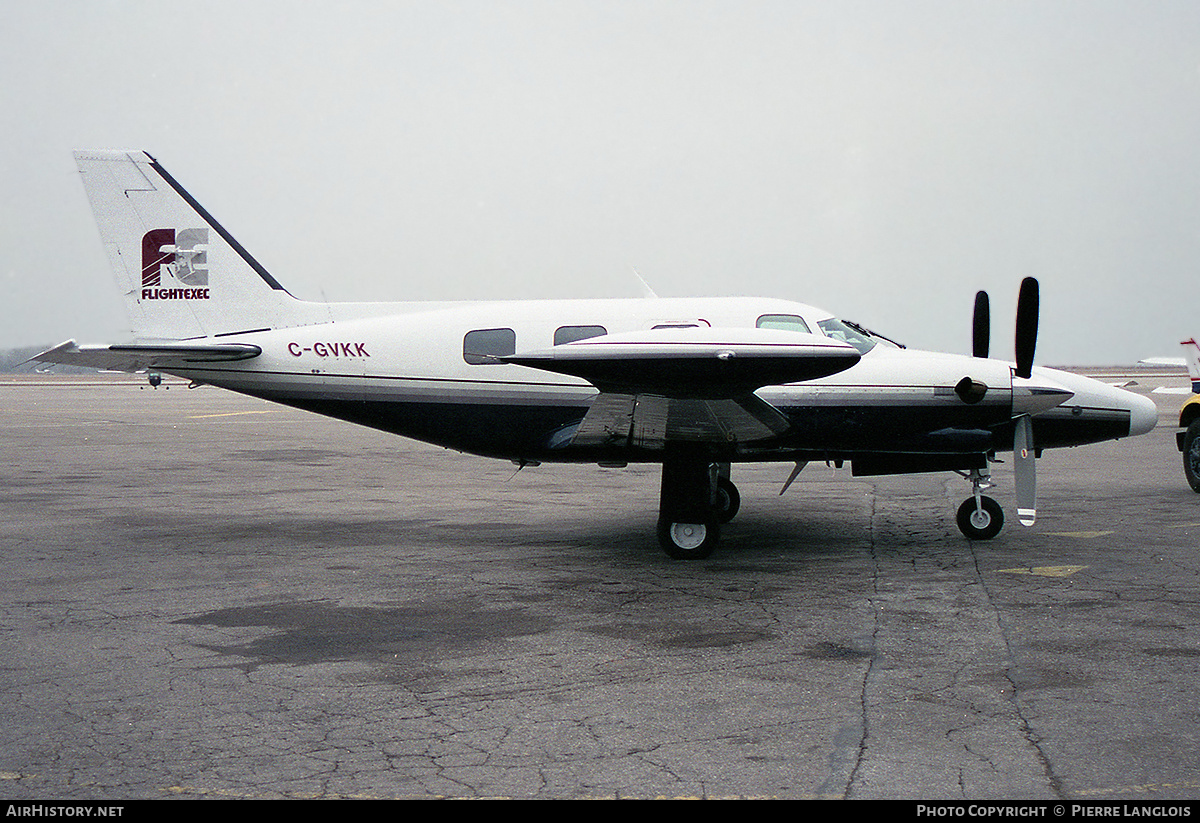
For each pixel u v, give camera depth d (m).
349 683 4.80
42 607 6.43
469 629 5.83
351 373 9.43
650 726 4.18
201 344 9.47
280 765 3.79
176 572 7.60
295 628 5.87
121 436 22.03
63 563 7.98
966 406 8.46
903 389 8.48
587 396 9.03
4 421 27.14
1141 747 3.87
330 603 6.53
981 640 5.44
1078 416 9.11
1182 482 12.88
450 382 9.23
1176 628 5.64
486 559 8.11
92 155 10.02
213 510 11.12
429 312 9.65
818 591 6.75
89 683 4.81
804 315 8.91
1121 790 3.49
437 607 6.40
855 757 3.81
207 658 5.24
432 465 16.19
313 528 9.82
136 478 14.30
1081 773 3.63
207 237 10.06
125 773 3.71
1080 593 6.55
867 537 9.00
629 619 6.04
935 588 6.78
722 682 4.77
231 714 4.36
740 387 7.04
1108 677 4.75
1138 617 5.90
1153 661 5.00
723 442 8.16
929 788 3.52
